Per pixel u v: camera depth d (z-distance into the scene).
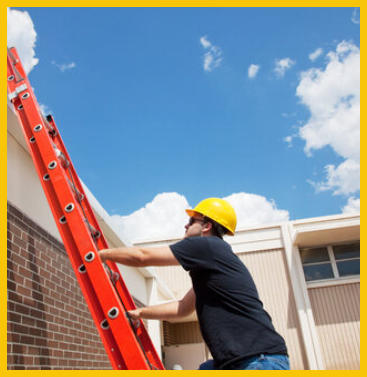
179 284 15.95
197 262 2.17
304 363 13.97
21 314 3.24
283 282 15.29
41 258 3.85
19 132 3.52
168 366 13.75
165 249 2.22
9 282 3.13
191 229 2.70
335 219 15.77
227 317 2.07
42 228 4.01
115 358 2.28
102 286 2.40
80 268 2.54
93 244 2.53
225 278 2.15
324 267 15.23
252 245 16.03
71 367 4.18
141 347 2.51
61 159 3.38
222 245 2.27
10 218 3.35
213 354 2.04
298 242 15.35
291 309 14.81
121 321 2.31
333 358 13.73
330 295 14.70
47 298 3.84
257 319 2.07
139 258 2.26
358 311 14.28
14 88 3.45
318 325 14.30
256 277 15.53
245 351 1.94
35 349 3.40
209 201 2.70
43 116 3.55
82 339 4.64
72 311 4.46
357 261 15.05
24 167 3.77
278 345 2.02
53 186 2.84
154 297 9.51
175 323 15.42
